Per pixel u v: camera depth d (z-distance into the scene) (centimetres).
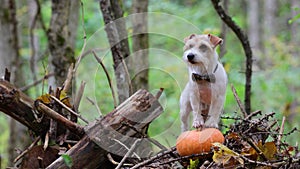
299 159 373
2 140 1192
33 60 811
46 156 430
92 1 1383
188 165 408
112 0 582
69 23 664
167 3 1530
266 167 379
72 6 700
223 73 444
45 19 1251
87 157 412
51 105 437
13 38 864
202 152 409
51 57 643
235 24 575
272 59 1390
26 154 432
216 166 387
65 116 448
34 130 449
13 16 860
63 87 463
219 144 384
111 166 427
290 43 1521
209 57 432
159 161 418
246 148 402
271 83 1177
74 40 707
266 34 1822
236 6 1861
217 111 440
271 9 1842
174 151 437
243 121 445
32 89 945
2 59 874
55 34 644
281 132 447
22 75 867
